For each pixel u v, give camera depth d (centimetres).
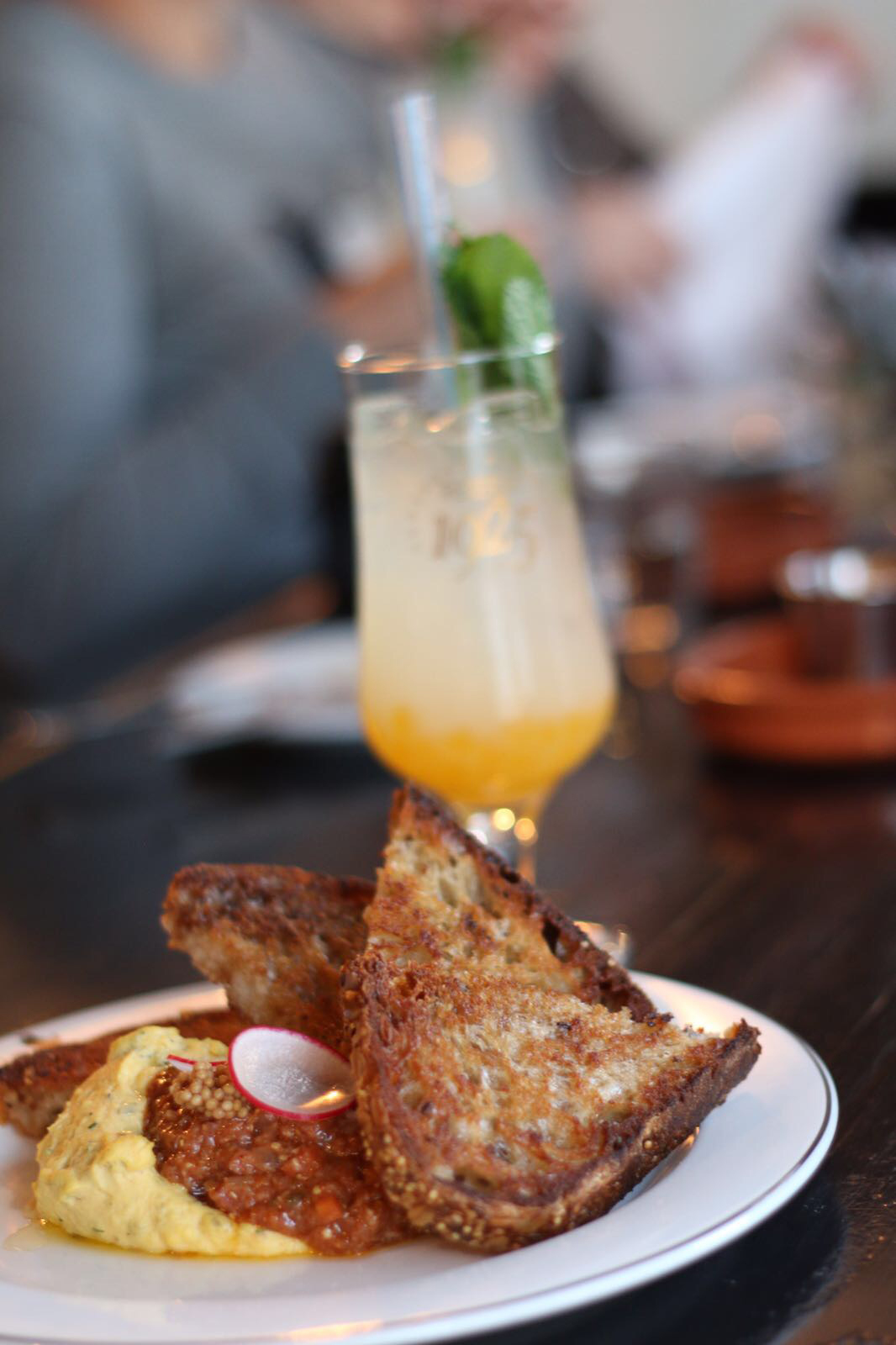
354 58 238
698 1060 56
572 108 283
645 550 110
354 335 163
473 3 176
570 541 73
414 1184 54
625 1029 57
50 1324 52
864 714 85
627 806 85
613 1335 53
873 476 116
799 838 79
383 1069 54
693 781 87
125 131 160
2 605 142
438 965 58
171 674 117
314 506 147
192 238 163
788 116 271
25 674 141
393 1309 51
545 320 71
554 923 59
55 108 151
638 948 71
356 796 89
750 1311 53
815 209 279
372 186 215
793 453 148
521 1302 51
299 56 226
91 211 149
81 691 127
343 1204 55
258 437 152
